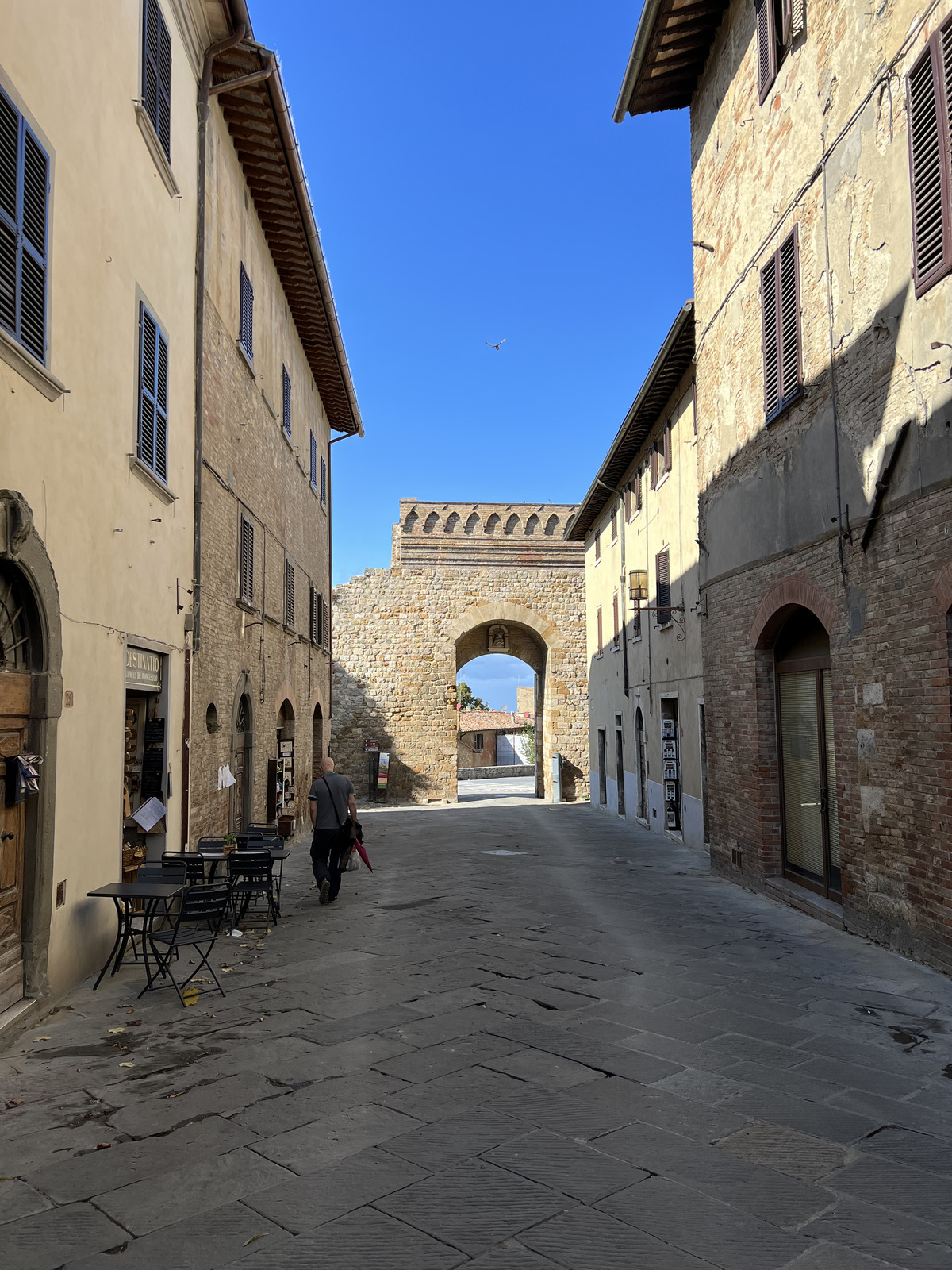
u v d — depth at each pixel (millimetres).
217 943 8359
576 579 35562
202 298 10742
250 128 12625
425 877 13102
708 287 12953
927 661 7102
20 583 5793
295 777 18703
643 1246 3256
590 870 13805
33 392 5887
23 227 5648
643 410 18938
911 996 6457
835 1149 4043
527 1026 5777
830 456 8828
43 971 6012
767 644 11070
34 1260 3166
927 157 6980
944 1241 3309
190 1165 3863
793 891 10242
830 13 8773
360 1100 4562
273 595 16062
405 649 34719
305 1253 3205
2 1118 4371
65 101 6465
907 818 7449
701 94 13062
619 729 25531
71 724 6574
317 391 22484
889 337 7664
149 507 8656
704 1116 4395
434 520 35219
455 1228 3371
